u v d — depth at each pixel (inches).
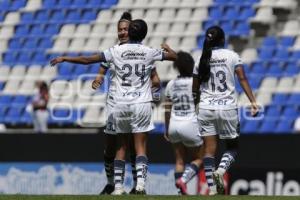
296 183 1771.7
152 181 1867.6
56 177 1958.7
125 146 1347.2
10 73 2721.5
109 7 2795.3
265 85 2471.7
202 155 1549.0
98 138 1925.4
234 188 1804.9
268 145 1792.6
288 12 2647.6
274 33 2615.7
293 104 2410.2
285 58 2536.9
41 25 2819.9
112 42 2716.5
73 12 2819.9
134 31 1211.9
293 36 2596.0
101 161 1921.8
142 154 1216.8
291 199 1074.1
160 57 1215.6
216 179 1222.9
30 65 2719.0
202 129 1259.8
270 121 2356.1
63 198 1083.3
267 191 1786.4
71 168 1943.9
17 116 2598.4
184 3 2733.8
